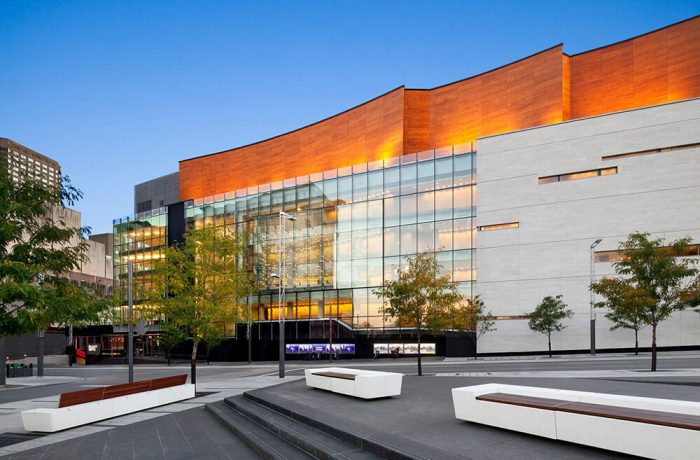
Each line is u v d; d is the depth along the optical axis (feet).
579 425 28.17
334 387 58.80
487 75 183.83
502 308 160.86
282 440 38.17
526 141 163.32
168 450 38.32
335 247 200.03
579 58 170.60
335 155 215.72
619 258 145.59
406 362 150.00
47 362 246.68
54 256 42.16
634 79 160.97
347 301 194.70
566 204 155.02
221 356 213.87
